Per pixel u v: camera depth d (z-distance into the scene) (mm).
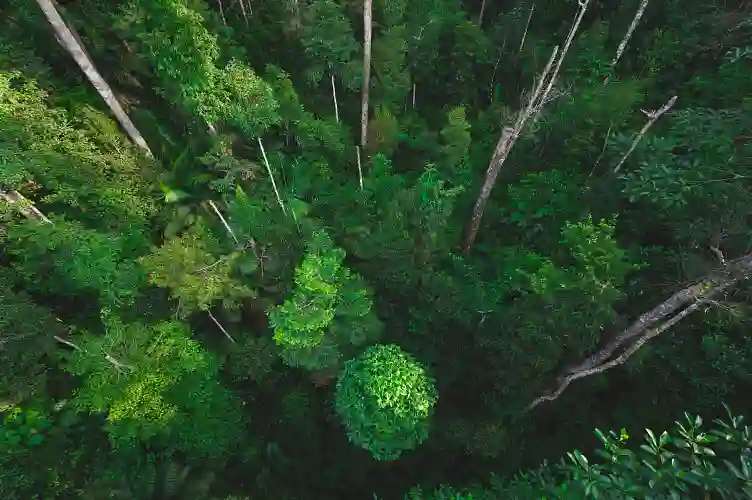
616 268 7453
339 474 8906
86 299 9656
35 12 10211
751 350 7723
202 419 8484
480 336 9094
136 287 9156
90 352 7875
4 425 8414
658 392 8539
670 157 8430
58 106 9703
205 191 10523
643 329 7227
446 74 14117
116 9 11344
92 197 9125
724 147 7762
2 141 7637
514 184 11812
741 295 7680
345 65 12070
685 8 13062
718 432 4516
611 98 11594
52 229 8414
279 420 9320
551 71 13195
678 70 12789
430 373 9109
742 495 4059
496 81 14047
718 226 7926
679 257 8664
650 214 9945
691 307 6691
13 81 8961
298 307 7129
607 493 4680
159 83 10984
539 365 8336
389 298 9852
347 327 8195
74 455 8461
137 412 7785
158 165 10258
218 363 9125
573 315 7793
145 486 7973
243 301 9969
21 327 8070
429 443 8836
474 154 12430
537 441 8812
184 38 7852
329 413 9250
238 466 8906
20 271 8797
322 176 11453
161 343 8242
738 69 10297
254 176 10680
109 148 9484
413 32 13258
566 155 12023
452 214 11195
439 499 6820
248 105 9000
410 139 12844
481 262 10789
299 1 12609
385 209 10680
